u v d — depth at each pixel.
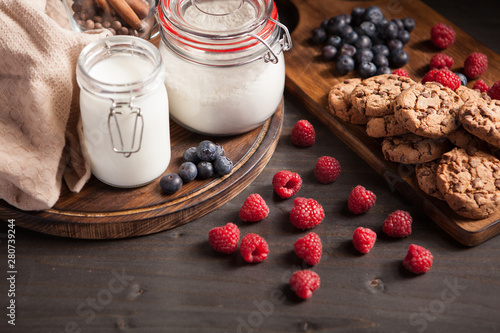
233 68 0.66
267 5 0.66
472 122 0.66
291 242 0.66
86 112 0.63
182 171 0.67
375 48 0.81
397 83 0.73
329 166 0.70
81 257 0.65
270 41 0.67
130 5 0.73
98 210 0.65
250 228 0.67
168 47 0.67
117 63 0.64
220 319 0.61
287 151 0.73
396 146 0.69
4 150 0.64
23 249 0.65
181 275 0.64
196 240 0.66
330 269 0.65
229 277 0.64
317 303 0.62
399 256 0.66
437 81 0.73
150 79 0.61
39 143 0.65
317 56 0.82
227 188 0.68
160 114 0.64
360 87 0.72
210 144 0.67
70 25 0.75
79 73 0.61
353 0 0.89
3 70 0.65
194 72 0.67
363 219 0.68
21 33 0.64
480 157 0.67
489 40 0.86
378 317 0.62
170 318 0.61
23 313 0.61
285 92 0.80
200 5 0.68
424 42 0.84
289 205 0.69
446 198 0.66
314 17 0.87
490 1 0.91
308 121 0.77
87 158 0.66
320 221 0.67
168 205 0.66
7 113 0.65
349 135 0.73
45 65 0.64
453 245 0.67
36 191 0.64
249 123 0.70
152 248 0.66
